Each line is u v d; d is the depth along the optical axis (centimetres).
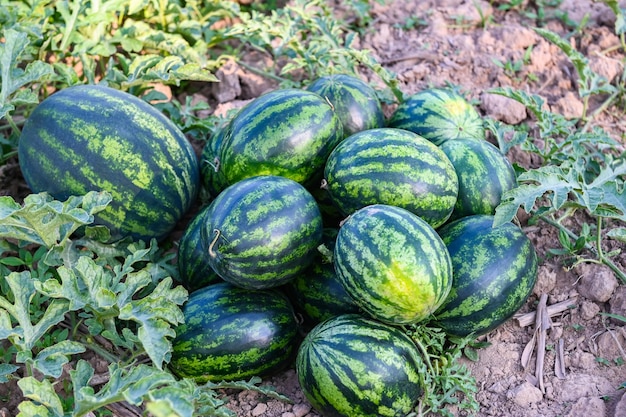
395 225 146
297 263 155
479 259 156
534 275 161
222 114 201
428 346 160
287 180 159
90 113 167
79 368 140
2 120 198
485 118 193
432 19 236
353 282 146
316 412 159
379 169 156
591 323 172
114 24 215
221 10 225
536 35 227
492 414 159
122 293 151
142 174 167
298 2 220
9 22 194
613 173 166
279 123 164
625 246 182
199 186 182
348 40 213
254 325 157
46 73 175
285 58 225
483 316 157
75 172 165
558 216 187
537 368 165
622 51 226
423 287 143
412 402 150
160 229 174
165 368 158
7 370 147
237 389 163
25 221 154
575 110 211
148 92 207
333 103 179
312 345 149
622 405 154
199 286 169
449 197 159
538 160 198
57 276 168
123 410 155
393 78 198
